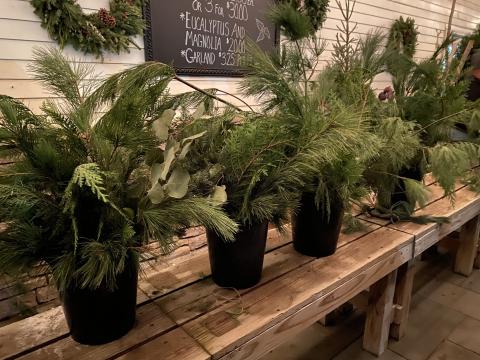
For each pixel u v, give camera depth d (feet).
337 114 2.89
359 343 6.06
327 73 4.43
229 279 3.36
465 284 7.94
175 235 2.68
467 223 7.91
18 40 5.88
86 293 2.40
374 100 4.80
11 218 2.14
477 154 4.93
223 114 3.32
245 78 3.82
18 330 2.82
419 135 5.22
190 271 3.74
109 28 6.55
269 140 2.78
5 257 2.13
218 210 2.46
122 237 2.27
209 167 3.00
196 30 7.96
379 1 11.91
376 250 4.23
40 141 2.17
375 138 3.83
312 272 3.72
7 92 5.93
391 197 5.35
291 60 4.04
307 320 3.32
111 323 2.61
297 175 3.09
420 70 5.32
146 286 3.45
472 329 6.45
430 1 14.08
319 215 3.79
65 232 2.27
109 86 2.64
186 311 3.07
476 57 7.63
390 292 5.43
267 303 3.18
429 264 8.81
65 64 2.57
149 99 2.64
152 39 7.34
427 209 5.64
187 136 2.93
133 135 2.42
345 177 3.42
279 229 3.56
